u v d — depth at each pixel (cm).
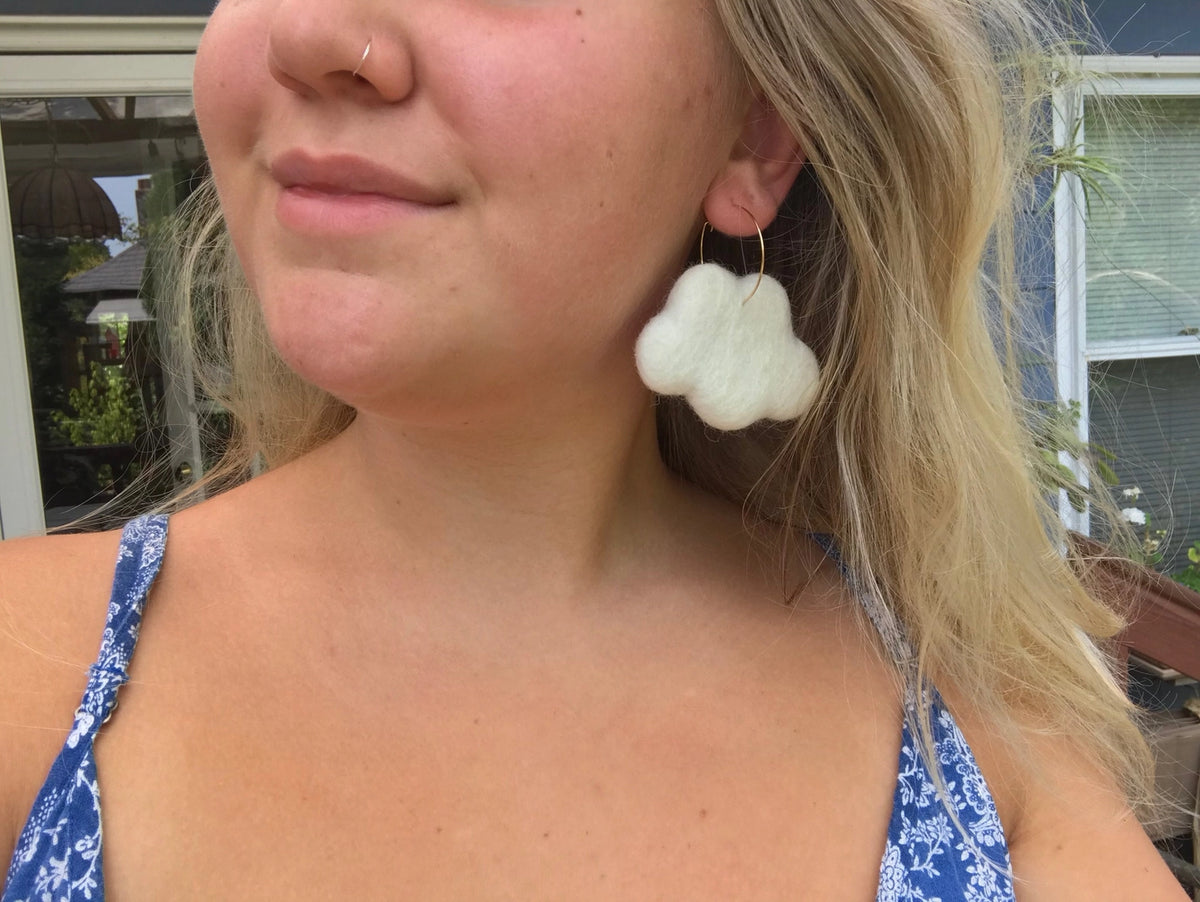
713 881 30
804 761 33
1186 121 134
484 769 29
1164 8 128
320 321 25
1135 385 141
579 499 33
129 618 29
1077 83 48
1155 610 75
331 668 30
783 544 40
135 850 26
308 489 33
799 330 39
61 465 120
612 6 26
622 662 33
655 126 28
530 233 26
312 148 25
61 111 112
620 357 31
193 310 46
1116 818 38
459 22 24
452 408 28
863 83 33
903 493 39
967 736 37
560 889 28
